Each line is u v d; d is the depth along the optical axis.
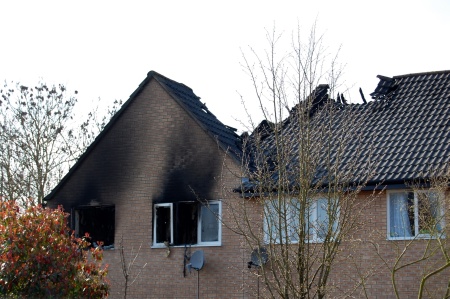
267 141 20.58
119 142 25.06
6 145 34.59
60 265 16.62
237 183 22.67
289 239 14.72
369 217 20.31
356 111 23.83
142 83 24.91
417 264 19.59
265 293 20.33
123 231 24.42
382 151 21.47
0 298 16.14
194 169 23.69
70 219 25.41
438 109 22.94
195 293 22.88
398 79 25.23
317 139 16.91
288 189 14.96
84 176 25.42
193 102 25.80
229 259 22.44
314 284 16.02
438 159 20.48
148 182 24.34
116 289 24.09
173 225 23.66
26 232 16.59
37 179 34.66
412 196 20.06
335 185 14.78
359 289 20.11
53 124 35.41
